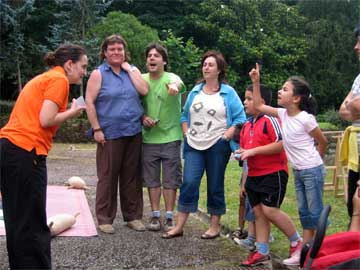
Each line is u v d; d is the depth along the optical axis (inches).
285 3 806.5
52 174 303.4
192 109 170.6
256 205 144.9
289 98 139.3
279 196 141.8
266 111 143.9
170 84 171.9
